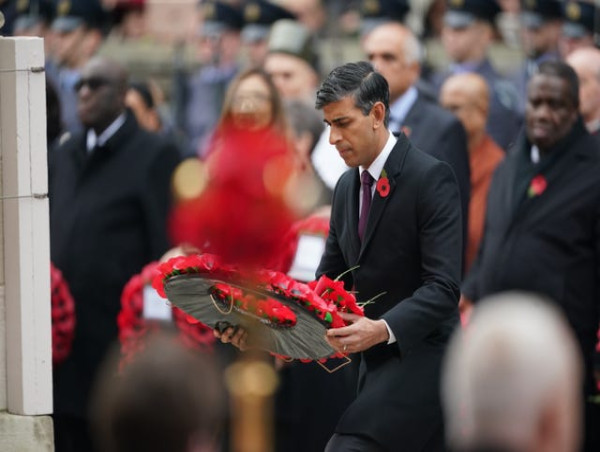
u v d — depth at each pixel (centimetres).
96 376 2370
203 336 2111
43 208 1598
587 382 2086
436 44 4034
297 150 2108
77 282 2402
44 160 1596
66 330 2322
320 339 1567
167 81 4503
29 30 3656
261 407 1095
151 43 4662
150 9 4672
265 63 3203
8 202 1598
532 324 711
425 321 1588
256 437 1095
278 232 952
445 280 1605
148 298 2152
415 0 4200
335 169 2372
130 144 2461
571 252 2102
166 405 772
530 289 2114
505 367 705
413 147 1661
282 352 1636
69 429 2367
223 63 3931
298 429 2131
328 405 2145
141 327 2152
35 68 1585
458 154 2322
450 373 746
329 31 4728
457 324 1684
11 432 1596
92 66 2467
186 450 776
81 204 2434
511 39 4203
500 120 3103
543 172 2139
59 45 3616
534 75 2166
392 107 2431
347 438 1642
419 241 1638
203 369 790
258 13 3891
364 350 1652
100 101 2447
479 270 2206
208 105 3897
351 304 1564
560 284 2097
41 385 1605
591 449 2109
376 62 2430
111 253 2412
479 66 3334
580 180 2114
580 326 2091
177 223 974
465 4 3322
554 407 705
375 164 1648
